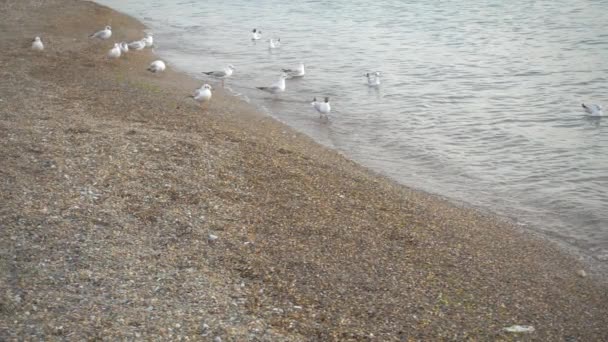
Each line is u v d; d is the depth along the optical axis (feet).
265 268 39.37
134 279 36.19
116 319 32.01
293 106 86.79
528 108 84.48
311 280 38.58
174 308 33.73
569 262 46.32
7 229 39.86
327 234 45.11
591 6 148.36
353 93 93.20
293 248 42.42
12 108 66.08
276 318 34.04
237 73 104.58
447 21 143.43
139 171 51.24
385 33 134.51
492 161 67.82
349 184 56.18
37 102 69.31
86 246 39.17
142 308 33.32
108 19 141.38
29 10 140.97
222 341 31.12
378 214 50.26
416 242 45.93
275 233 44.32
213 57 116.57
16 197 44.21
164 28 145.59
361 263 41.55
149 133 61.21
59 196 45.21
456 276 41.52
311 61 112.78
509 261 45.11
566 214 55.16
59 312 32.12
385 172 64.13
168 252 39.91
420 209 52.95
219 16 162.71
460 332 34.76
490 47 118.42
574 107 84.12
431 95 91.50
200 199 47.93
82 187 47.11
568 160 67.36
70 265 36.78
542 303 39.40
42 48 99.04
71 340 29.91
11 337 29.73
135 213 44.37
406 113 83.97
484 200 58.08
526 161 67.62
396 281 39.70
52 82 80.23
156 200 46.75
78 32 122.93
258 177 54.03
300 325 33.63
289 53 119.44
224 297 35.50
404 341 33.24
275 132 73.00
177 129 64.75
